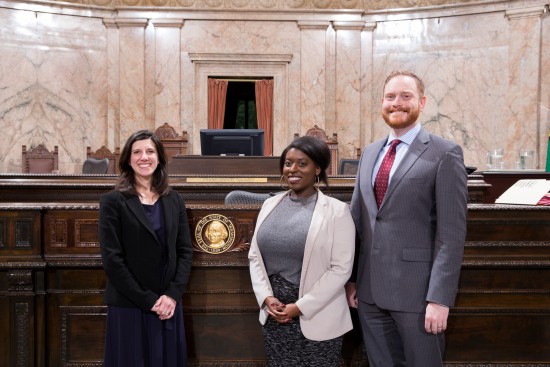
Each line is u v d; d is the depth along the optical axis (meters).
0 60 10.09
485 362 2.84
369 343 2.43
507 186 6.08
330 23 10.96
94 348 2.84
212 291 2.82
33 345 2.78
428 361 2.30
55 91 10.50
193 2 10.88
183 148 9.17
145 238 2.46
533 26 9.90
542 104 9.98
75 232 2.83
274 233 2.41
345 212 2.41
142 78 10.80
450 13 10.51
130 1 10.78
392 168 2.40
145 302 2.41
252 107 13.42
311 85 10.97
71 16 10.56
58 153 10.22
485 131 10.34
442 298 2.17
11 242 2.80
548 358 2.85
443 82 10.63
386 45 10.96
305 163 2.43
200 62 10.95
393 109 2.36
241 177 4.61
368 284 2.41
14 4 10.12
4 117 10.15
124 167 2.57
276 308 2.32
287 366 2.37
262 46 10.97
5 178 4.32
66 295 2.83
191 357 2.83
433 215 2.34
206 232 2.81
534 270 2.84
